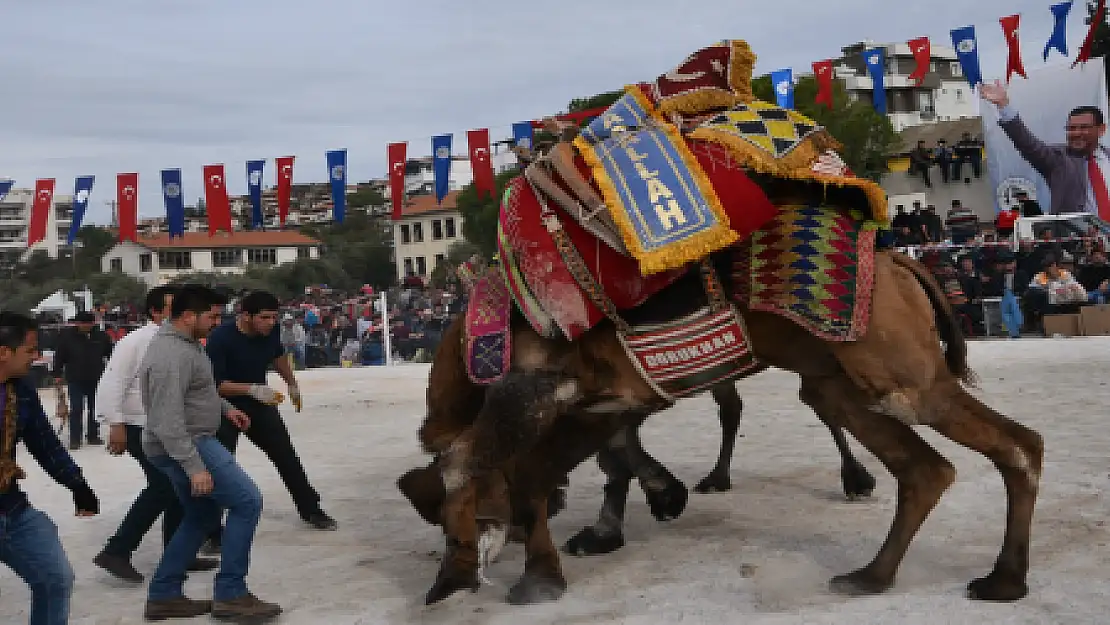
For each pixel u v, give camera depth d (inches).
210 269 2596.0
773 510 281.6
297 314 1157.7
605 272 203.6
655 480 259.9
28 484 421.1
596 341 210.7
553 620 202.1
